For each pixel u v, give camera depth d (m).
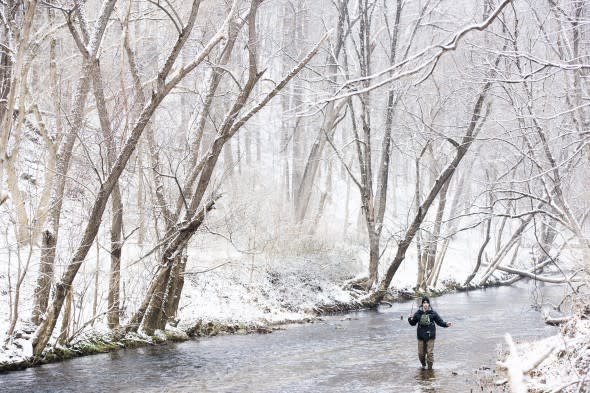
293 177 39.78
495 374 14.74
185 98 32.19
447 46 6.96
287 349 18.72
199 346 18.97
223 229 26.50
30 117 27.66
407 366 16.14
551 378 11.48
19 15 19.17
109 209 20.81
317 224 34.06
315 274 30.14
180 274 20.64
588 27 17.72
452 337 20.81
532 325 23.20
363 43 31.28
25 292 18.06
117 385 13.77
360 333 22.06
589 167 20.45
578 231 19.34
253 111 18.30
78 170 20.81
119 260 18.67
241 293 25.55
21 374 14.55
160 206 19.53
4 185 20.61
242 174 35.59
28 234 18.02
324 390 13.53
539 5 21.28
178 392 13.30
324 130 32.62
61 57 23.39
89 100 23.27
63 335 16.73
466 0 32.31
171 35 24.25
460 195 43.09
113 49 23.97
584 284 18.77
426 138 28.75
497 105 27.81
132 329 19.00
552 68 14.45
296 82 32.12
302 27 39.12
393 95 31.45
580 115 18.03
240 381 14.38
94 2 23.64
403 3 30.98
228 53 20.28
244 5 25.77
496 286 41.53
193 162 20.83
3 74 19.48
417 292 35.00
